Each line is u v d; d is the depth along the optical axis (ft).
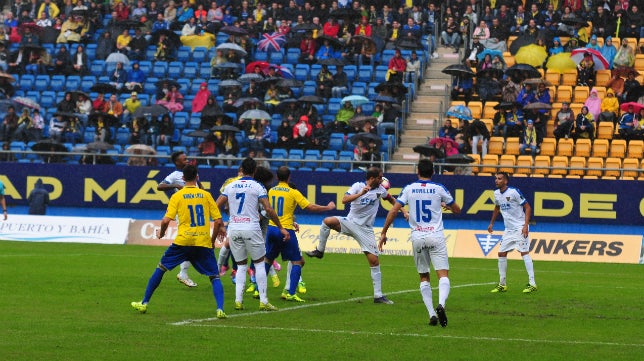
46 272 108.78
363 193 87.04
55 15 222.07
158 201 173.58
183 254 77.30
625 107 175.94
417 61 195.42
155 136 181.78
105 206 175.11
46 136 191.93
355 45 201.87
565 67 189.57
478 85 187.62
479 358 61.36
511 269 131.34
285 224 88.48
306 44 202.08
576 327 75.82
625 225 161.48
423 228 75.46
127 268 115.65
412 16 207.82
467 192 164.66
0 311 78.23
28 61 207.62
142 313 78.74
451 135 173.37
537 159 171.63
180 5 219.82
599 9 200.54
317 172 168.35
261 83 190.19
